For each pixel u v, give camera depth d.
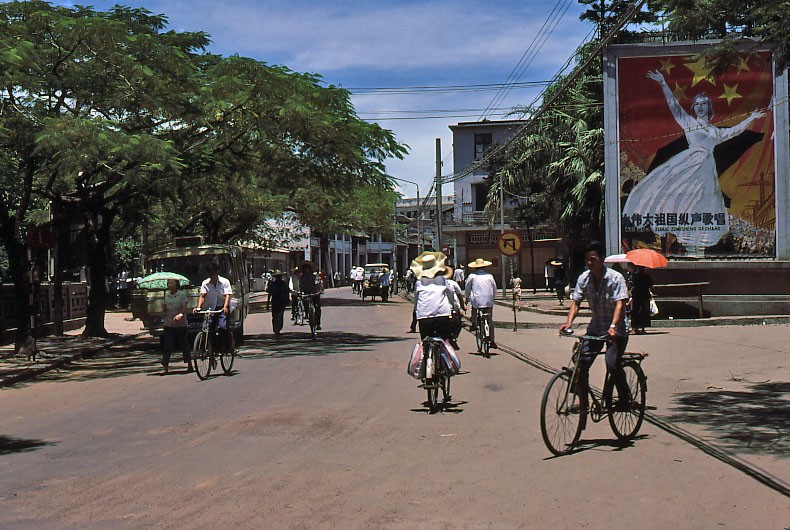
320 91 18.92
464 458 7.12
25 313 16.80
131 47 16.47
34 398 12.00
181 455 7.50
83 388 12.97
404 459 7.12
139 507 5.74
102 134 14.66
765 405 9.72
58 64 15.83
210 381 13.17
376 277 47.44
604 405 7.55
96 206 21.23
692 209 23.80
